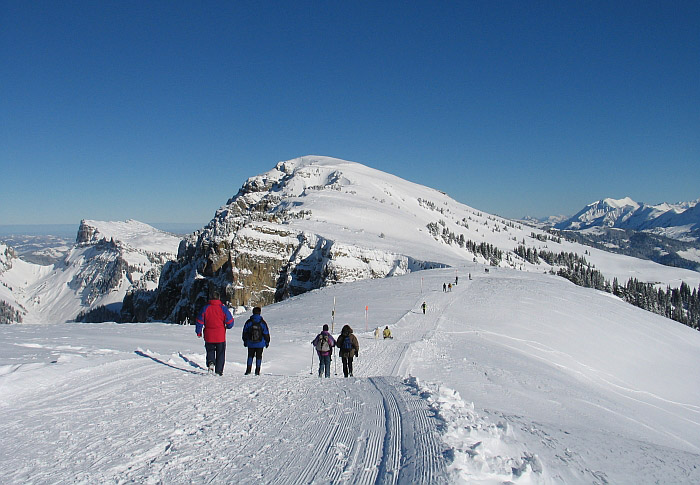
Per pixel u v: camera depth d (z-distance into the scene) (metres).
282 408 8.43
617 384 31.86
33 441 6.11
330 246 118.31
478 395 16.30
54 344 16.52
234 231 138.88
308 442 6.55
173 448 6.11
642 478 6.59
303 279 121.81
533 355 32.72
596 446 8.20
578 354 36.47
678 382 35.22
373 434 6.92
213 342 11.48
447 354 26.02
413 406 8.53
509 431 7.62
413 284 68.75
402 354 23.34
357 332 35.00
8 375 9.05
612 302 59.28
